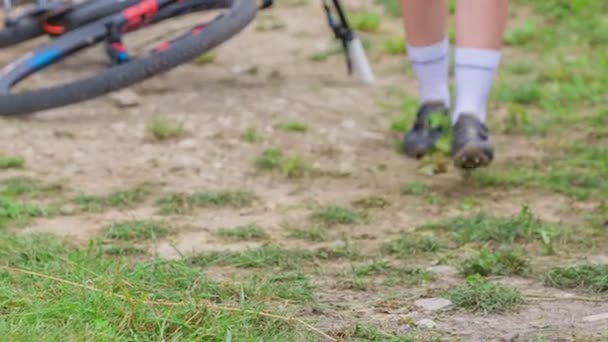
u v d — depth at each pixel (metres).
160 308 4.49
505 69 10.30
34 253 5.38
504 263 5.32
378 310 4.74
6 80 8.73
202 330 4.28
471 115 6.73
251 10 8.73
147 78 8.39
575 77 9.81
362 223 6.31
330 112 8.84
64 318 4.34
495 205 6.61
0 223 6.17
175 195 6.76
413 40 7.59
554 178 7.07
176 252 5.68
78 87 8.37
